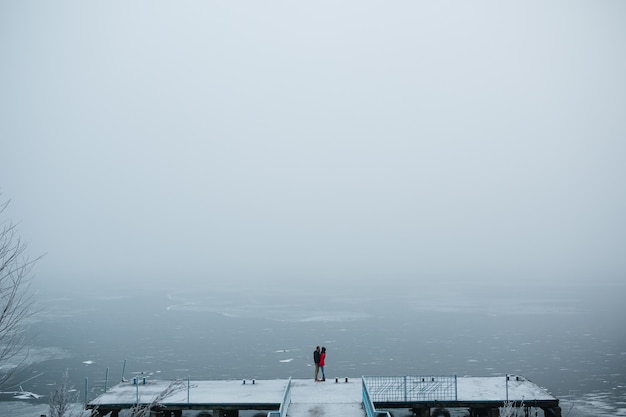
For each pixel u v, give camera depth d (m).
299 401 28.92
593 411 47.06
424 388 31.53
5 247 15.10
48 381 55.38
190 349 76.56
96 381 56.62
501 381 33.31
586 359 69.44
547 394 30.30
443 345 79.50
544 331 91.94
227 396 30.41
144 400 29.09
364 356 72.00
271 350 76.12
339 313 118.31
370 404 24.70
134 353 73.50
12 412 44.59
